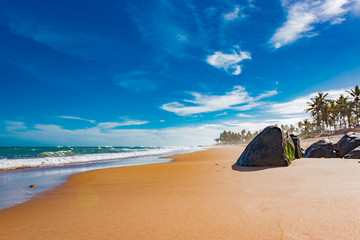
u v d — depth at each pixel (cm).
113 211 318
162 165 1009
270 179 480
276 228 221
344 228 210
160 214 291
